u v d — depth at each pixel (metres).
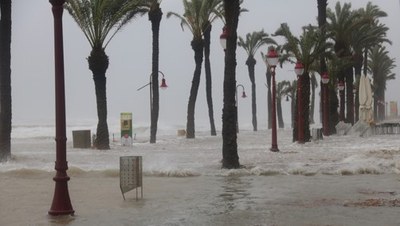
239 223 8.03
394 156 18.11
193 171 15.73
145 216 8.80
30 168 16.81
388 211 8.96
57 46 9.22
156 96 37.06
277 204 9.88
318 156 20.92
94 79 29.38
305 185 12.78
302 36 31.89
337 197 10.69
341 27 42.97
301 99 30.03
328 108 38.88
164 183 13.66
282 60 35.06
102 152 26.08
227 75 17.06
